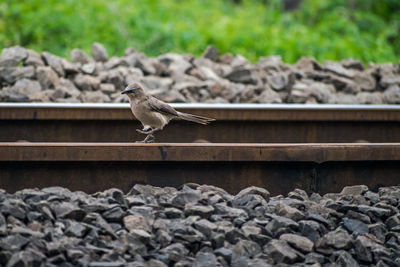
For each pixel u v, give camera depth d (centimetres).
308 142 2303
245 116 2231
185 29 4666
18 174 1530
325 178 1692
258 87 3150
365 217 1474
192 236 1298
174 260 1247
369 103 3206
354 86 3319
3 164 1516
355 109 2317
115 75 3028
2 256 1162
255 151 1616
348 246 1363
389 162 1728
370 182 1725
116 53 4347
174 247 1273
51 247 1198
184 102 2948
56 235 1262
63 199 1393
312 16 5791
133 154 1558
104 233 1294
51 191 1426
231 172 1641
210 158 1595
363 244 1355
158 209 1409
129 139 2161
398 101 3256
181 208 1426
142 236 1278
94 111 2119
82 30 4459
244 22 5081
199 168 1625
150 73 3195
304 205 1505
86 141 2130
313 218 1428
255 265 1248
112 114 2130
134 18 4697
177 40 4544
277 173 1659
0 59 3028
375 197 1603
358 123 2347
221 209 1423
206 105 2320
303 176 1675
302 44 4656
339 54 4672
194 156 1588
